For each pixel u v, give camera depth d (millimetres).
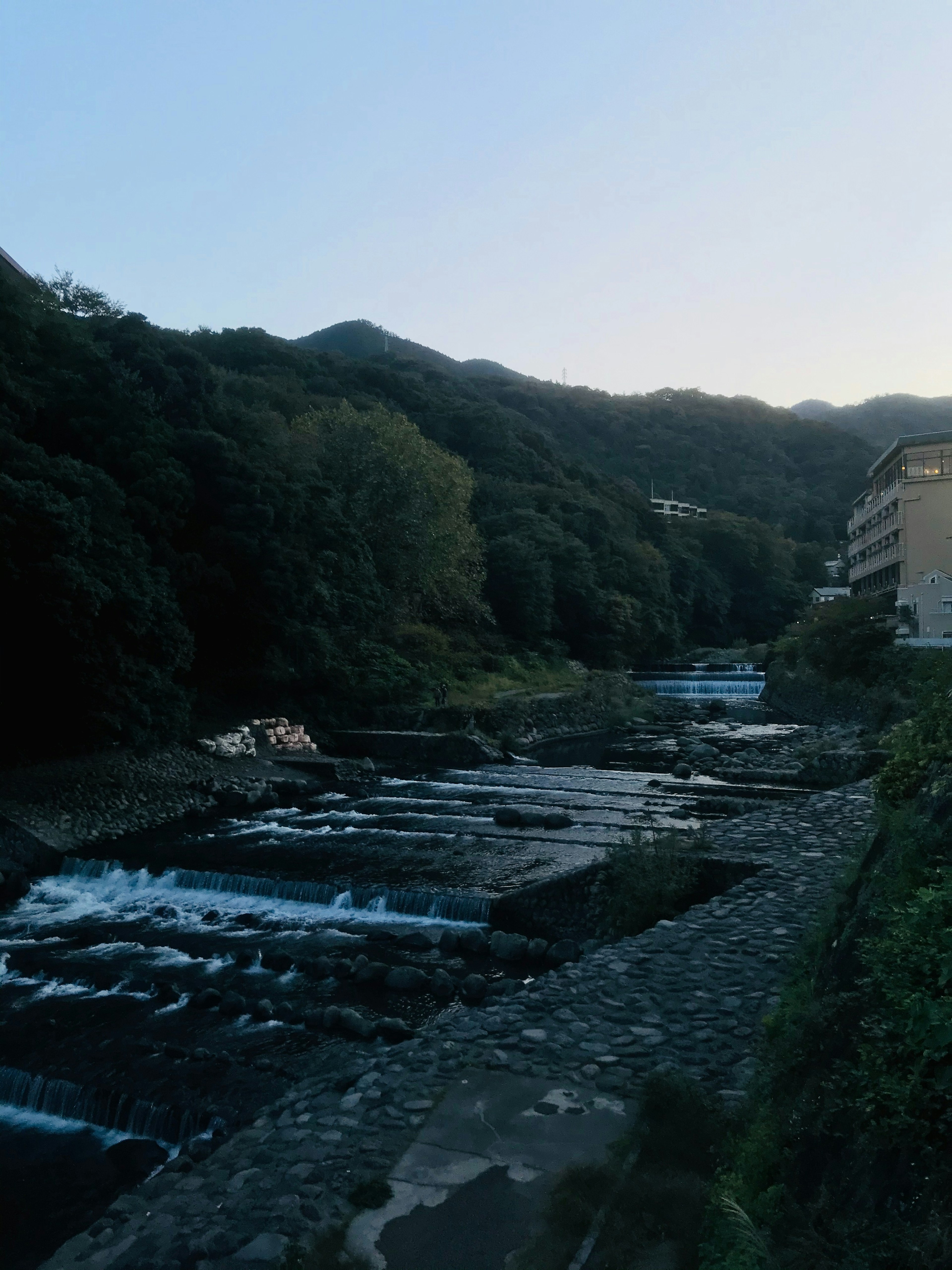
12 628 24719
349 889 18859
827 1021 6527
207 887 20250
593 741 44594
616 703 51219
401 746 37031
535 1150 7258
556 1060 8742
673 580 92812
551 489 83375
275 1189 7070
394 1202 6672
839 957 7613
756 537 103188
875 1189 4387
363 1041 12891
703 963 11023
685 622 92625
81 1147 10930
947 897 5176
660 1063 8531
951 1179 3824
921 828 6961
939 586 47188
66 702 26406
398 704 41438
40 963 15992
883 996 5551
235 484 35531
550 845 21906
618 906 16078
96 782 25750
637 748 40406
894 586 60750
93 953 16531
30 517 24203
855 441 188625
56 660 25391
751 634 101062
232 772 30250
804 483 171250
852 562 78938
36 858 21750
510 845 22047
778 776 30312
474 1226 6367
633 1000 10039
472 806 26531
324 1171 7180
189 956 16328
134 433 31859
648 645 78812
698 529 103812
